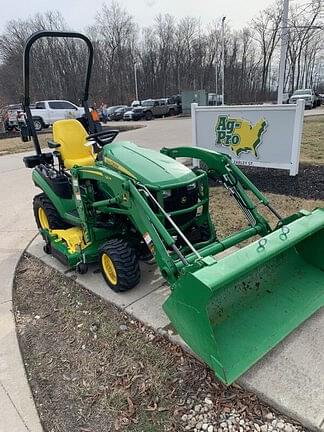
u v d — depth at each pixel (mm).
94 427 2070
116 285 3162
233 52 49219
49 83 40406
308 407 2027
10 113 20297
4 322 3029
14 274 3820
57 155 3994
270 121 5762
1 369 2518
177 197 2914
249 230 2945
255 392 2156
